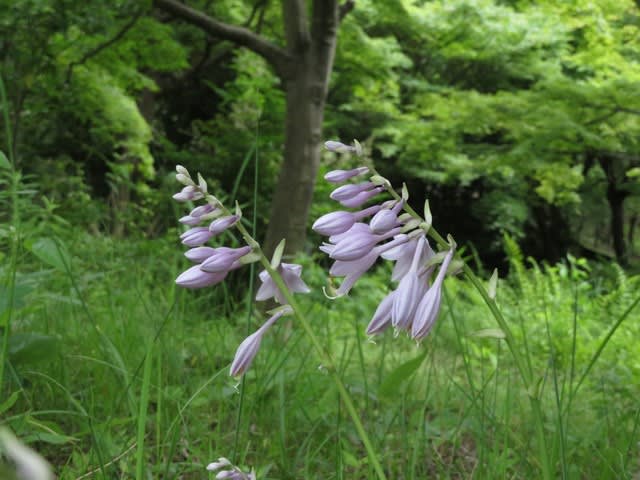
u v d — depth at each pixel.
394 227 1.28
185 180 1.30
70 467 2.38
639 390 4.09
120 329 3.34
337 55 15.46
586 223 28.41
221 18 14.05
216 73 20.03
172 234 7.32
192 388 2.99
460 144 16.19
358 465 2.36
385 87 18.56
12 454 0.47
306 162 8.45
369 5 17.39
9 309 1.91
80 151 15.88
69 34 9.50
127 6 9.16
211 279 1.29
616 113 11.87
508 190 21.80
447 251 1.26
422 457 2.65
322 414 2.78
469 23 17.56
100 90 11.72
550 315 6.62
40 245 2.57
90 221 9.54
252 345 1.29
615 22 14.54
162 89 16.91
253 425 2.92
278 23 13.91
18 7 7.64
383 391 1.81
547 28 16.77
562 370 5.25
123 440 2.50
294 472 2.49
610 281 9.66
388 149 18.52
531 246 24.84
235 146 14.18
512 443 2.86
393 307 1.23
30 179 11.98
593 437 2.77
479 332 1.30
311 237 12.85
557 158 12.57
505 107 12.30
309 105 8.45
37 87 9.88
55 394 2.78
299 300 6.08
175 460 2.56
